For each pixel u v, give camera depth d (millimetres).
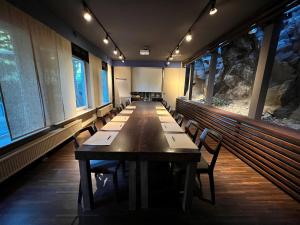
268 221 1412
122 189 1805
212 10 2066
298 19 4195
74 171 2141
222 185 1915
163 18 2705
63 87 2865
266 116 3996
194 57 5484
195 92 8062
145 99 7555
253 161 2303
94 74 4633
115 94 7418
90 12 2455
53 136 2363
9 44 1711
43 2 2223
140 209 1514
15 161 1686
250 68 5504
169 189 1808
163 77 7391
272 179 1961
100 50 5270
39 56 2195
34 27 2086
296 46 4258
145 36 3691
